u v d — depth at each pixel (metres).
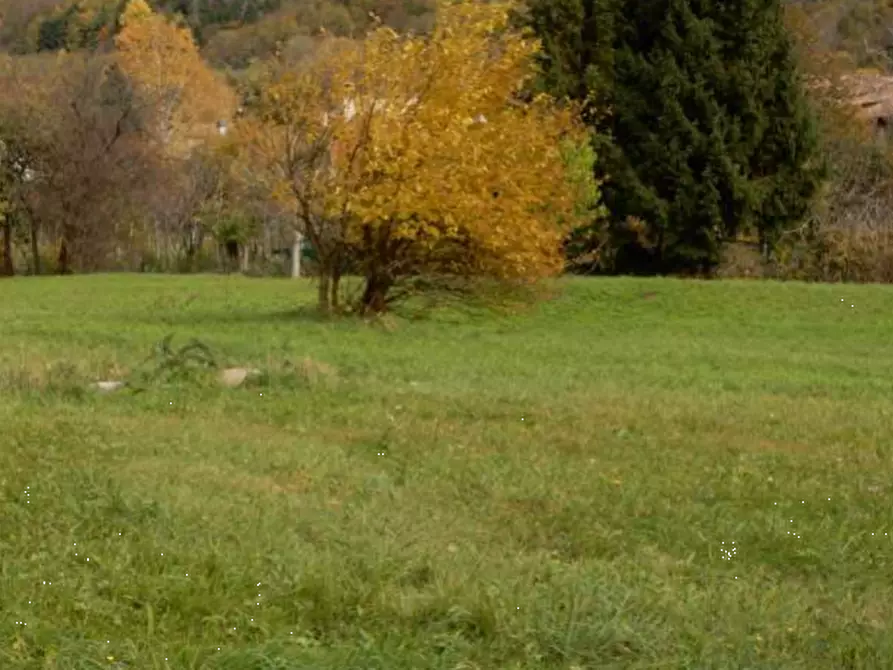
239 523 9.58
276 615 7.55
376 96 27.52
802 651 7.45
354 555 8.88
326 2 100.06
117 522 9.41
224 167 58.47
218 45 104.75
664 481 12.21
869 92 64.38
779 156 42.41
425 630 7.43
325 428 14.87
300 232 31.98
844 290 35.50
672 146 41.44
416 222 27.47
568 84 42.34
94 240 57.84
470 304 29.56
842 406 17.80
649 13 42.50
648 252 43.44
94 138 57.00
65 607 7.43
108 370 18.70
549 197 29.02
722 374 21.75
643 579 8.76
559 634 7.30
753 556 9.70
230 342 23.36
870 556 9.71
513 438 14.38
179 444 13.09
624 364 22.91
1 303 36.44
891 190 47.56
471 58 27.95
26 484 10.56
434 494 11.41
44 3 109.75
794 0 69.06
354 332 26.61
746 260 42.75
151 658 6.69
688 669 6.98
